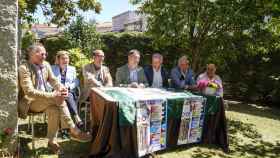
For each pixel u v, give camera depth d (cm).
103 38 1255
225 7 723
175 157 492
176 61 1080
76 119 538
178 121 519
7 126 420
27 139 508
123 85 584
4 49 409
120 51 1241
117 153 438
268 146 612
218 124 570
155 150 488
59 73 571
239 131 706
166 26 786
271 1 738
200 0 736
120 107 434
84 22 1169
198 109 546
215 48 824
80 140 467
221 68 1076
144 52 1207
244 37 806
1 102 413
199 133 559
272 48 859
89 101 562
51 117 455
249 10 746
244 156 541
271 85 1095
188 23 779
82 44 1153
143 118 461
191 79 654
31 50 468
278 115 934
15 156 422
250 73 1135
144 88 573
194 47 843
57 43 1162
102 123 440
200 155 514
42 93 444
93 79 571
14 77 420
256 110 993
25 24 1220
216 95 579
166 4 775
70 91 566
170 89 595
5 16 405
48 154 453
